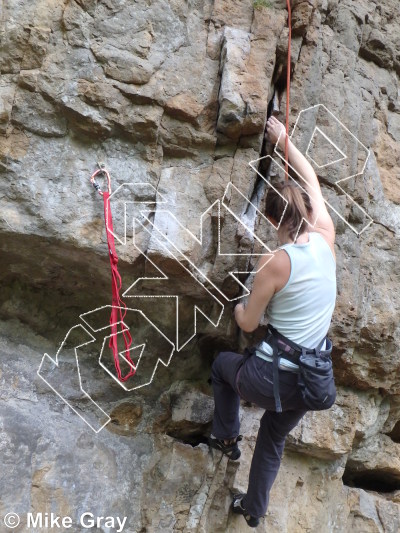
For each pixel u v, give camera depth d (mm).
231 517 3289
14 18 2748
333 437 3396
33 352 3199
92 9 2846
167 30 2961
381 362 3439
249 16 3115
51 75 2787
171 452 3266
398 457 3818
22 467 2967
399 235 3588
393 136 3812
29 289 3223
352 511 3637
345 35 3590
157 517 3174
